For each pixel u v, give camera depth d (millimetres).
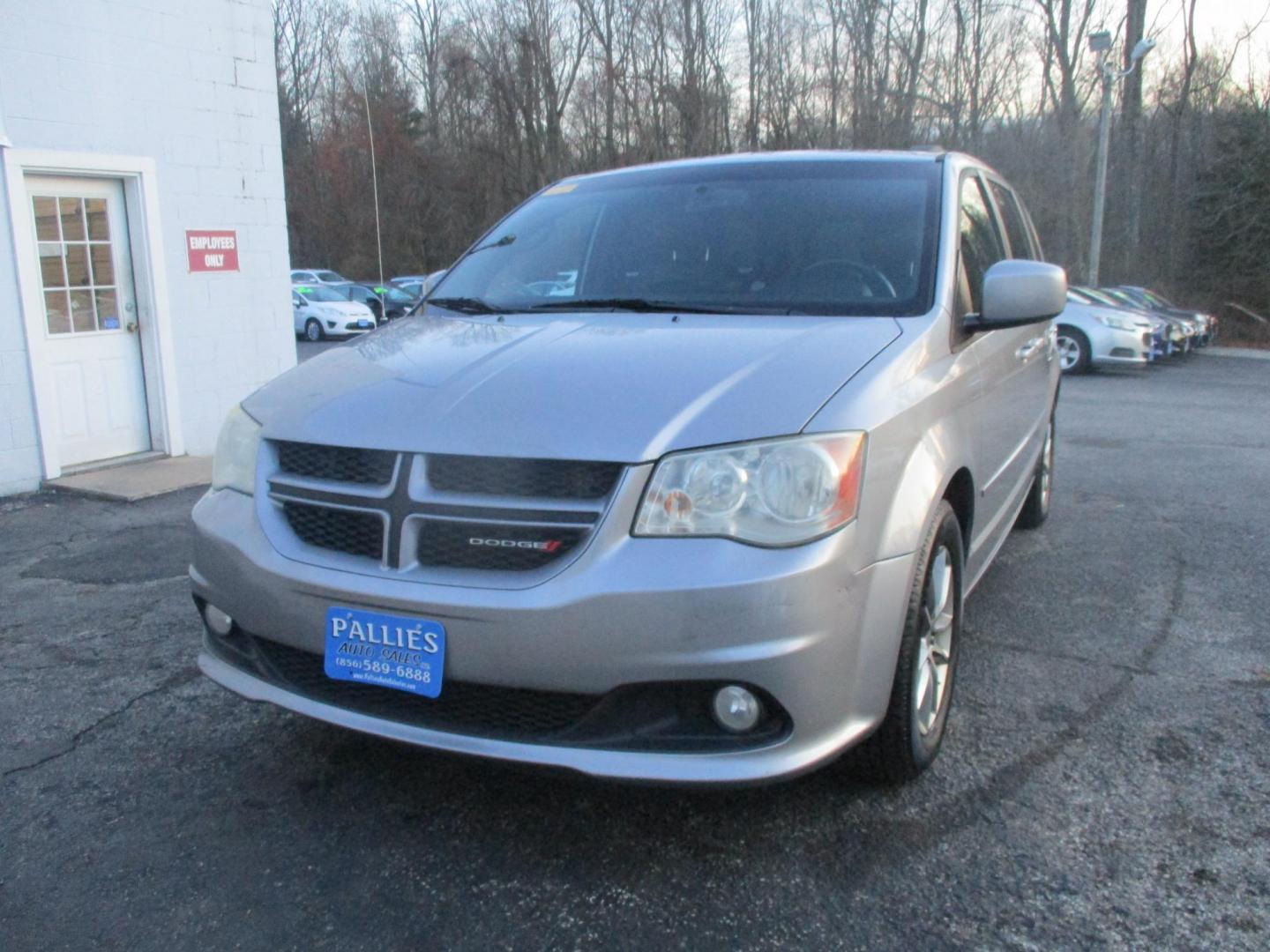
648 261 3646
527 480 2484
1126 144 30031
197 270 8383
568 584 2396
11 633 4445
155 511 6691
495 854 2758
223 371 8695
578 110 37781
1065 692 3691
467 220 41625
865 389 2664
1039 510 5812
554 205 4223
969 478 3346
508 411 2611
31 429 7277
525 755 2502
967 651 4078
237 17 8492
